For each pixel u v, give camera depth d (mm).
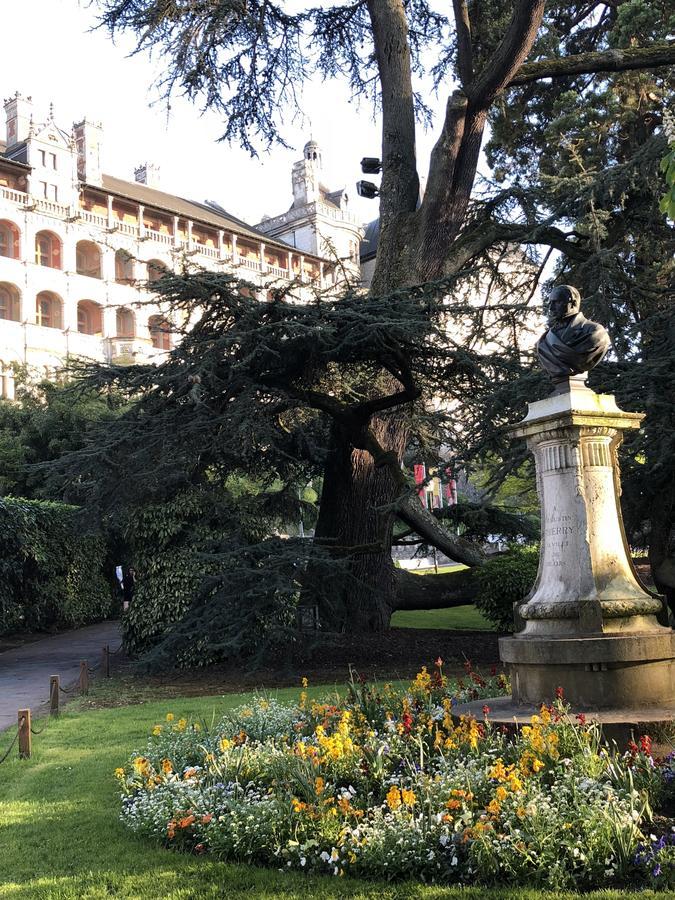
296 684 13445
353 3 19469
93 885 4816
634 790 4906
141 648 17438
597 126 18547
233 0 16891
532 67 17500
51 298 62906
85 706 12164
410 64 19188
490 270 19438
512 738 6055
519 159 22141
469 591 21297
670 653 6402
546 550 7098
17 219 60375
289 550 13938
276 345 14172
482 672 13328
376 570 17734
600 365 13203
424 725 6617
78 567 26828
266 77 19000
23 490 29594
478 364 14352
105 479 14977
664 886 4250
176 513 17516
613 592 6754
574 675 6418
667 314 13695
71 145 63969
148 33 17000
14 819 6285
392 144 18594
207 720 9789
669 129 5758
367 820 5020
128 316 66062
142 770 6504
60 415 30219
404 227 18219
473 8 20109
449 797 5062
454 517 21297
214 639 14320
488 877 4543
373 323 13312
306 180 84000
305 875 4805
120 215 68750
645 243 17844
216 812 5566
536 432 7145
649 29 18406
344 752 5973
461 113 17203
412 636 17656
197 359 13703
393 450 16438
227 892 4574
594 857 4477
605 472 7016
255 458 17703
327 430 18422
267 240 76875
